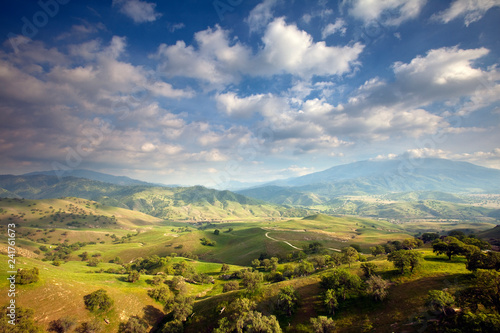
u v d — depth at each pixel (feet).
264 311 216.54
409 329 146.00
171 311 264.52
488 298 140.36
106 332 221.87
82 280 283.79
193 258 618.85
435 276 201.36
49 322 204.85
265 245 652.48
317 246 532.73
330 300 194.80
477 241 289.33
